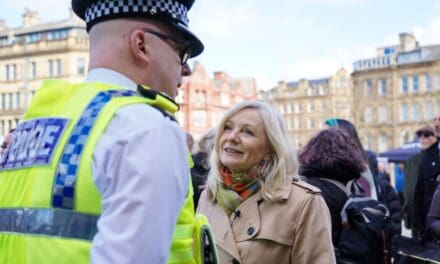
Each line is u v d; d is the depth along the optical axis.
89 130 1.43
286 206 2.77
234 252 2.76
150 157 1.35
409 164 7.53
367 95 64.75
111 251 1.28
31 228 1.42
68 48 52.09
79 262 1.35
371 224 3.32
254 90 75.69
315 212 2.75
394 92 62.88
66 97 1.59
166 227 1.35
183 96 61.59
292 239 2.73
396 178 15.34
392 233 3.49
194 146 6.45
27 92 53.47
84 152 1.41
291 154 2.89
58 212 1.40
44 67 53.25
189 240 1.63
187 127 61.19
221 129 2.99
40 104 1.63
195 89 61.91
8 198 1.54
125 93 1.52
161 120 1.44
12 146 1.64
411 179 7.45
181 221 1.60
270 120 2.89
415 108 61.88
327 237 2.73
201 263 1.71
